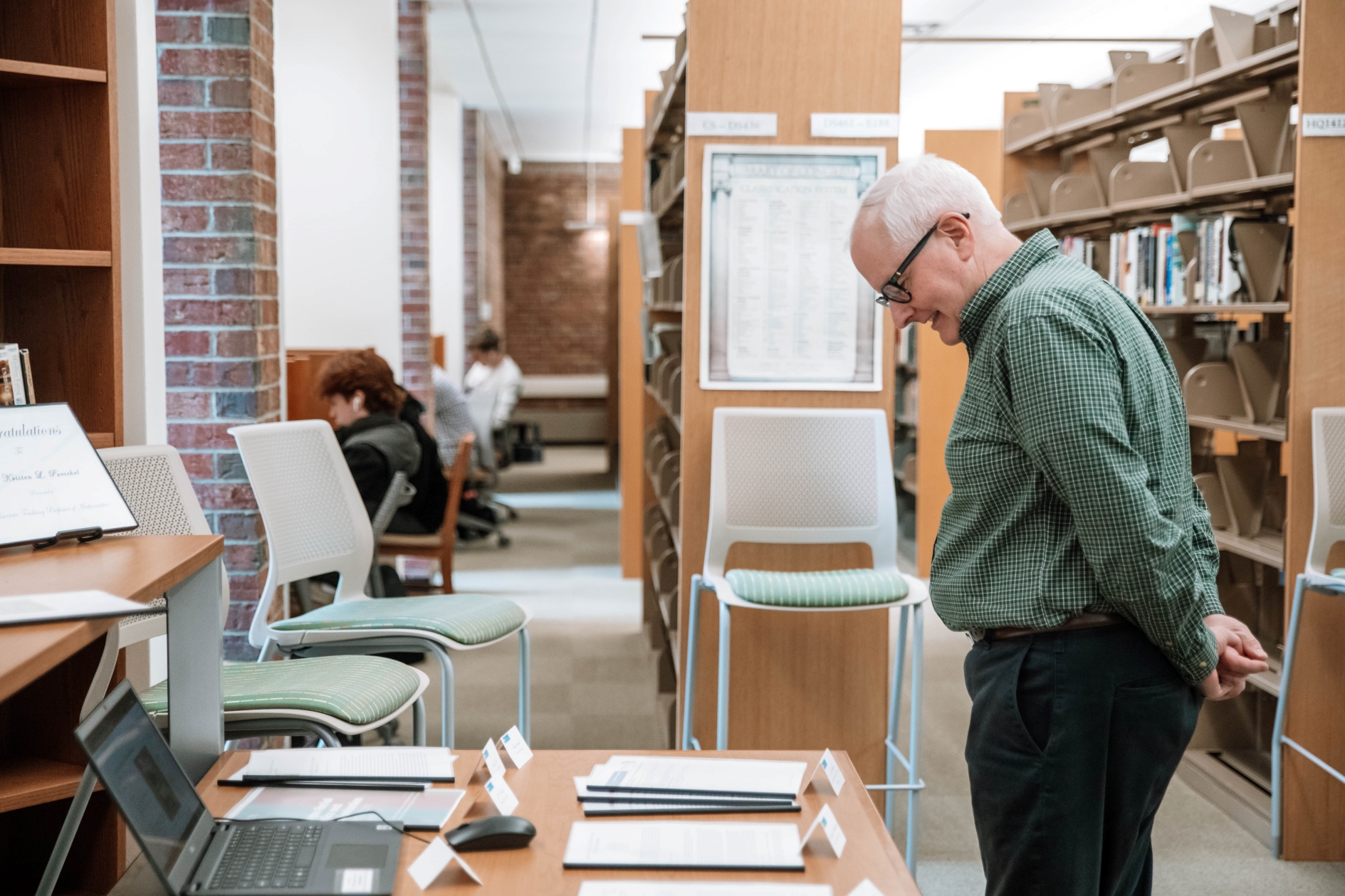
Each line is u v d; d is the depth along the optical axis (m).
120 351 2.33
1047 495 1.53
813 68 2.95
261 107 3.31
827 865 1.29
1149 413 1.50
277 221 3.50
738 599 2.61
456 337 9.32
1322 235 2.85
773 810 1.44
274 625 2.56
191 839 1.26
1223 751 3.54
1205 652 1.52
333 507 2.85
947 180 1.66
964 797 3.27
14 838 2.21
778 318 3.00
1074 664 1.54
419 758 1.59
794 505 2.86
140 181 2.55
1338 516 2.86
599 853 1.29
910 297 1.69
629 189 6.14
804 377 3.02
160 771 1.29
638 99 9.69
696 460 3.03
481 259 10.52
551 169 13.72
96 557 1.53
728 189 2.96
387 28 5.55
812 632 3.05
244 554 3.30
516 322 13.88
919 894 1.22
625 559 6.30
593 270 13.86
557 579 6.27
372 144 5.57
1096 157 4.50
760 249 2.98
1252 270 3.34
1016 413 1.49
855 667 3.06
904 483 6.93
